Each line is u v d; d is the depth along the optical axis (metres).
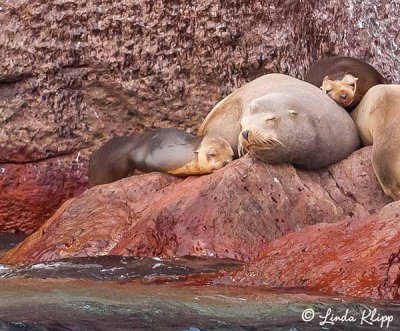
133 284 31.58
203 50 46.75
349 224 32.44
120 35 46.62
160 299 28.62
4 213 47.16
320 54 48.41
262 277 31.77
